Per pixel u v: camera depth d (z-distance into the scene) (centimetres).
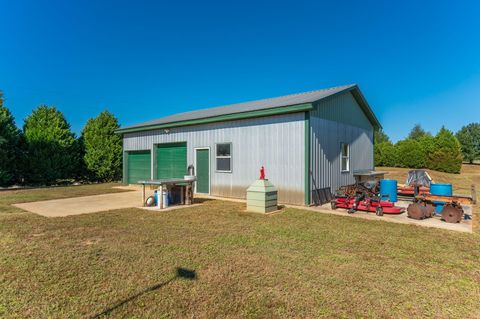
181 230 588
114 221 673
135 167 1630
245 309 281
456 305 294
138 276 356
